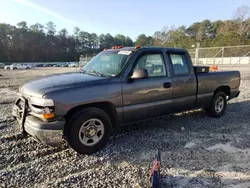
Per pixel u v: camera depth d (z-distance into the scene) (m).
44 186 2.80
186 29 92.81
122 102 3.91
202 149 3.92
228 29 76.31
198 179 3.00
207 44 60.53
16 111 3.84
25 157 3.55
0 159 3.46
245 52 31.14
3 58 100.06
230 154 3.73
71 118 3.48
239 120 5.61
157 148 3.94
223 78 5.69
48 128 3.26
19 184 2.83
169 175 3.09
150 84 4.21
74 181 2.91
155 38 96.19
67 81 3.72
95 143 3.72
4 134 4.45
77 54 118.31
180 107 4.84
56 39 117.81
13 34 106.62
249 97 8.41
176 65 4.77
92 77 3.93
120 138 4.37
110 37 130.25
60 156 3.60
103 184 2.86
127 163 3.42
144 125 5.15
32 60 107.31
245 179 3.00
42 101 3.26
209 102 5.51
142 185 2.83
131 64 4.07
